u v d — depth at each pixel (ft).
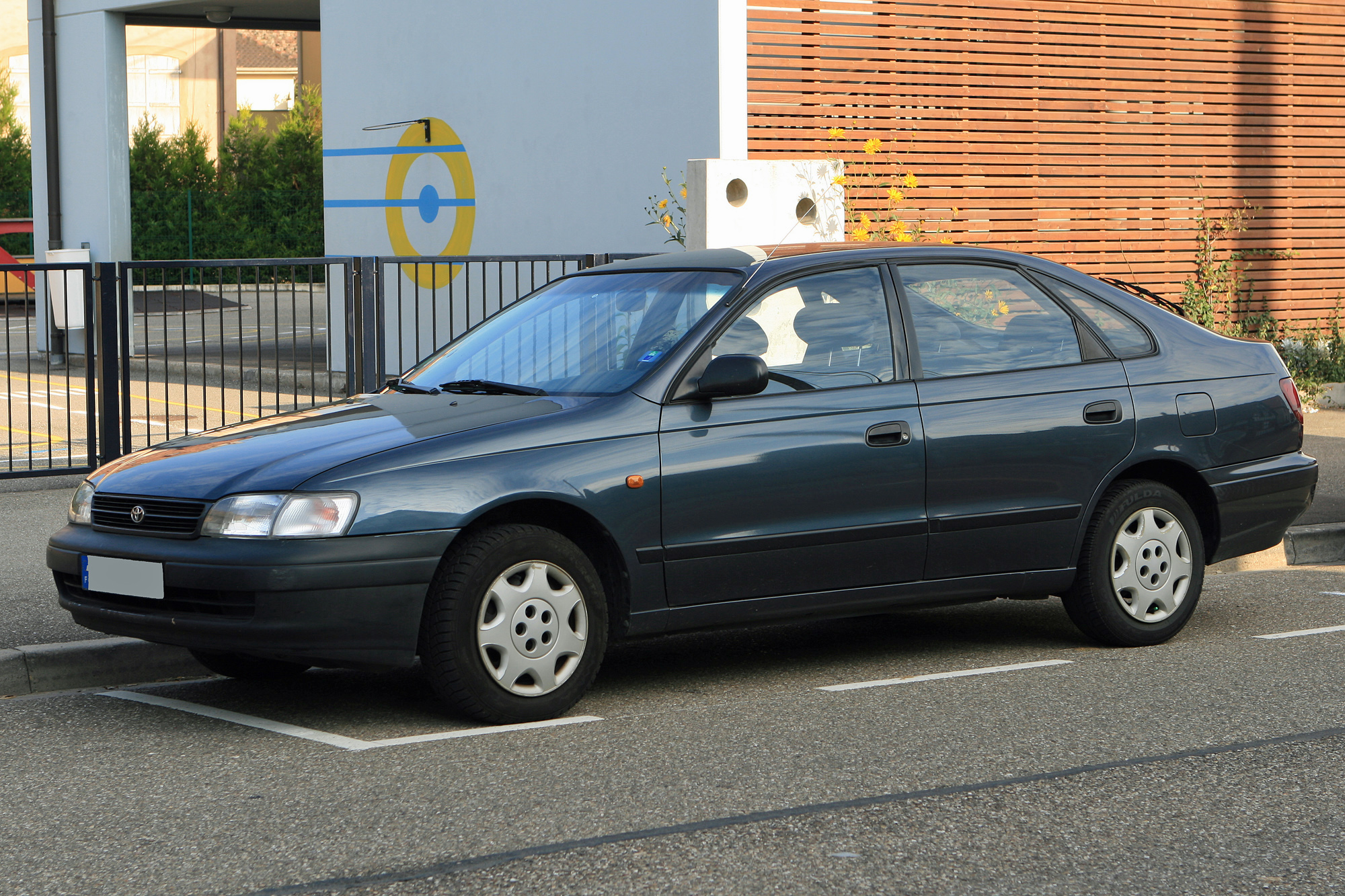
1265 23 58.80
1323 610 29.25
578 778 18.53
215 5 75.20
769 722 21.21
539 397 22.71
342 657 20.11
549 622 21.15
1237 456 26.17
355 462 20.39
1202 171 58.03
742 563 22.29
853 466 22.85
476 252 61.57
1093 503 24.89
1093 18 55.21
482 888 14.96
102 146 77.51
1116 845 16.08
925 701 22.34
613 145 55.36
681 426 21.91
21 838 16.63
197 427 49.39
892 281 24.18
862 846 16.07
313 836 16.53
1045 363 24.86
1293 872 15.29
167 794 18.15
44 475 40.29
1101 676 23.77
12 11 152.15
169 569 20.29
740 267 23.70
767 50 50.96
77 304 41.42
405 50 63.87
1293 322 60.70
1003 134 53.98
